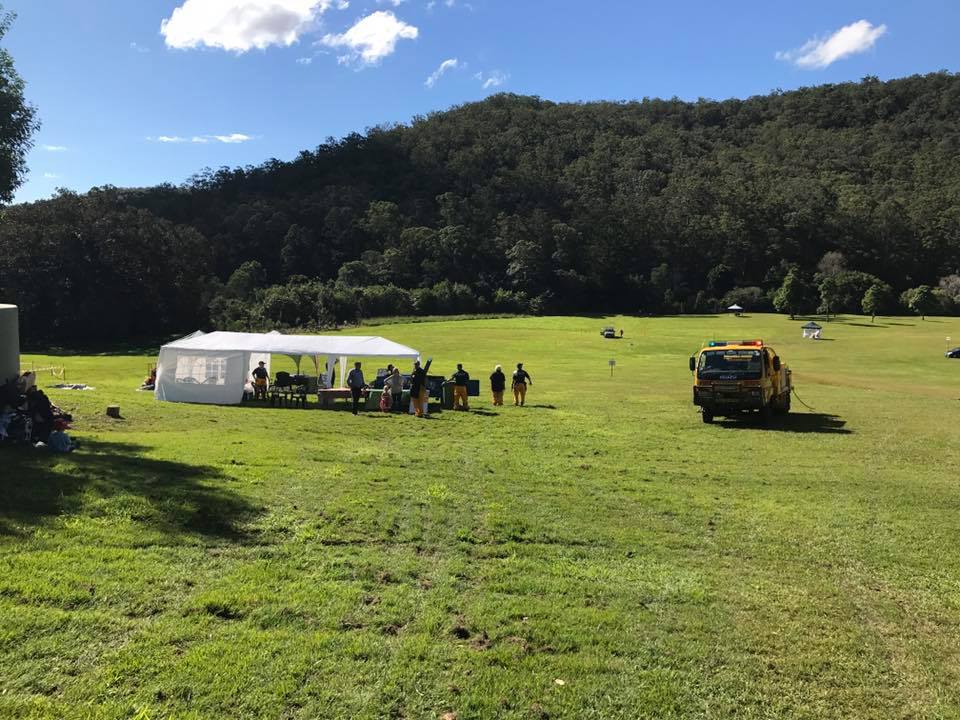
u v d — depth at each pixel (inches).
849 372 1672.0
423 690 158.6
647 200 5457.7
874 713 157.8
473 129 7101.4
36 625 175.8
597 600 216.7
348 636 181.5
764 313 4261.8
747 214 5083.7
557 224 4862.2
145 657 164.6
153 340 2947.8
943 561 264.8
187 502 293.6
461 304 4367.6
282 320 3555.6
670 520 317.4
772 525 312.0
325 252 5036.9
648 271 4911.4
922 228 4564.5
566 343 2664.9
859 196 4980.3
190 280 3176.7
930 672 176.7
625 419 761.6
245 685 155.4
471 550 263.0
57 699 146.0
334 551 252.4
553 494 360.8
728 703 159.6
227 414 698.2
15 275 2723.9
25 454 382.9
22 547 230.5
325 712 147.5
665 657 179.9
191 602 197.2
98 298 2834.6
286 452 452.4
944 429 687.1
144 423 587.2
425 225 5447.8
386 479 380.2
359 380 774.5
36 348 2662.4
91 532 250.7
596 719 151.6
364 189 5974.4
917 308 3818.9
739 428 697.0
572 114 7731.3
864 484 411.2
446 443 557.9
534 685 163.0
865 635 197.6
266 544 257.3
